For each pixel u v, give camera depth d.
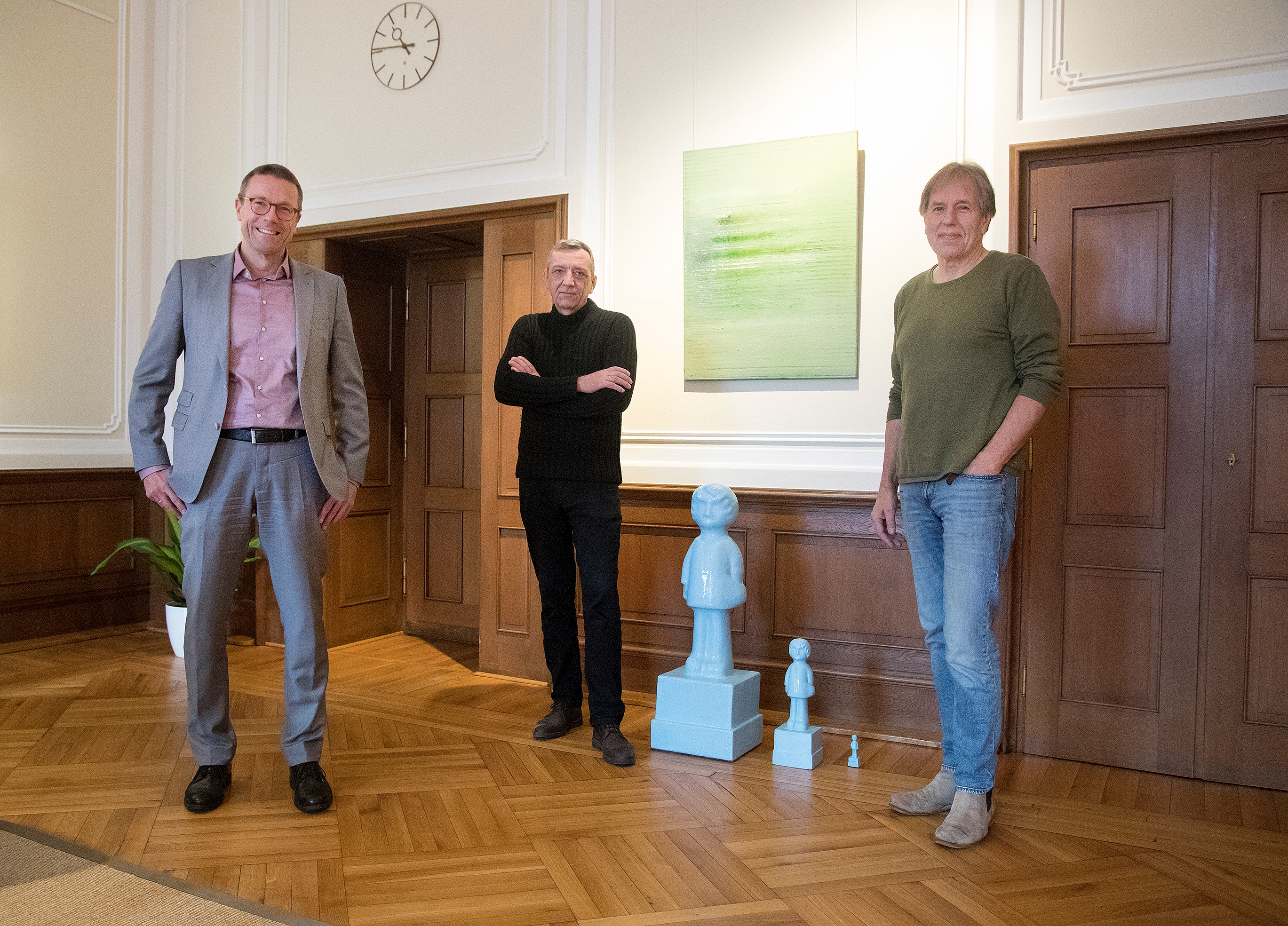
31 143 4.39
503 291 3.89
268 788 2.47
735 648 3.38
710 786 2.54
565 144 3.76
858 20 3.22
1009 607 2.96
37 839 2.09
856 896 1.89
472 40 3.98
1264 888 1.96
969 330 2.23
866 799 2.46
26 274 4.39
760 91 3.38
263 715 3.18
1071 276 2.91
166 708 3.23
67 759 2.67
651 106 3.58
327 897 1.84
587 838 2.16
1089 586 2.88
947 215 2.28
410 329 4.77
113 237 4.74
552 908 1.81
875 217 3.20
